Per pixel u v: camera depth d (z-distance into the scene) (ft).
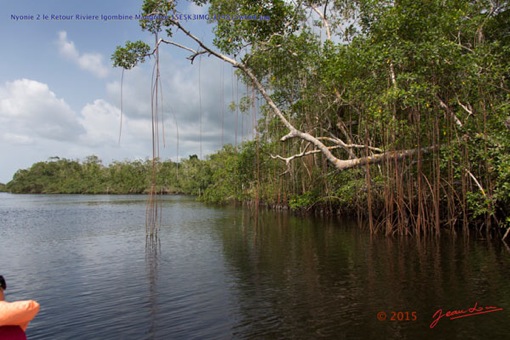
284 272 38.70
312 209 106.93
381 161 58.23
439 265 38.93
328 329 23.65
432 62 47.83
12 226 87.56
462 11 51.49
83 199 238.27
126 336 23.40
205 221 94.22
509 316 24.82
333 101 73.97
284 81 67.87
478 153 49.90
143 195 294.66
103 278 38.19
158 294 32.17
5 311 11.36
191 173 263.08
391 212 60.18
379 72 54.13
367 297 29.53
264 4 59.21
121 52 56.39
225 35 57.57
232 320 25.63
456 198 60.49
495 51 53.36
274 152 95.86
